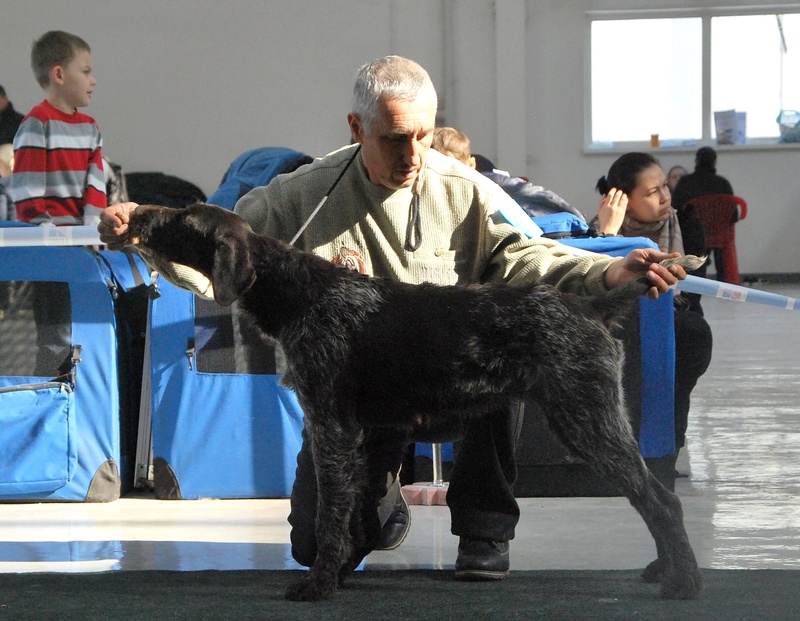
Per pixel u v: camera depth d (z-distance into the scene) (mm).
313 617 5238
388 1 28438
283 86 28359
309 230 6160
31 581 6086
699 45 30469
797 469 9531
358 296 5566
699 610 5273
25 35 27609
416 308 5531
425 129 5727
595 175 30656
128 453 8953
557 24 30125
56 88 10047
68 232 8281
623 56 30625
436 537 7281
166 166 28453
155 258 5742
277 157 10016
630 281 5559
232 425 8531
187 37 28016
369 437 5973
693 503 8242
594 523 7594
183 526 7637
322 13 28234
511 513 6078
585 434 5344
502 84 29141
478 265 6230
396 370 5480
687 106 30750
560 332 5383
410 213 6105
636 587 5824
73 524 7707
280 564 6574
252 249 5570
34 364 8422
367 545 6004
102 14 27766
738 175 30641
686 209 10297
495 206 6160
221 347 8516
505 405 5594
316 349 5492
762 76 30641
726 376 15156
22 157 9906
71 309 8422
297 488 6164
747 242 30922
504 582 6008
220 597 5680
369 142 5773
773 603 5398
